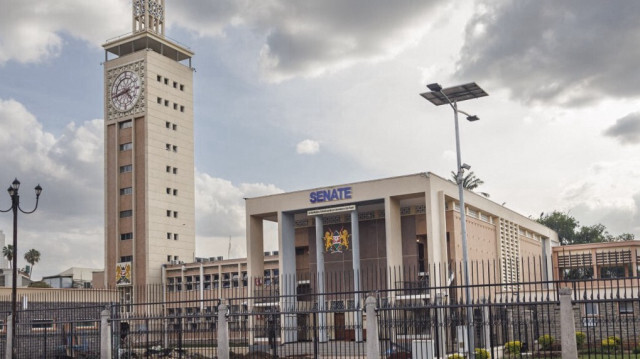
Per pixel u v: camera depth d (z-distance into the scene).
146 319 25.50
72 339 29.31
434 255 45.38
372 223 51.09
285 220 52.69
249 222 53.97
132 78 90.69
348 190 49.59
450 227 48.56
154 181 88.12
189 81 95.81
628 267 61.34
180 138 93.00
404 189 47.31
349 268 50.91
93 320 27.12
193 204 93.56
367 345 20.86
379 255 50.28
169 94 92.31
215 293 75.19
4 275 86.06
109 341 26.41
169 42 93.31
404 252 49.66
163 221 88.44
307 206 51.38
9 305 47.25
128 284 85.31
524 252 64.44
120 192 89.50
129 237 87.81
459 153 33.03
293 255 52.81
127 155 89.75
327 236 51.75
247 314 23.23
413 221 49.75
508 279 57.38
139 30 92.38
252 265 53.44
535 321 20.14
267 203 53.22
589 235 102.88
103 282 89.50
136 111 89.56
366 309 21.14
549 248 71.12
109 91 92.25
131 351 27.86
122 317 27.77
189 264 79.00
